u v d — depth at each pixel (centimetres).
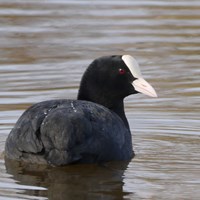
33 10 2509
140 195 1050
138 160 1212
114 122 1184
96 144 1125
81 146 1107
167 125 1427
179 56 1953
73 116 1106
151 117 1479
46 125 1095
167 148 1282
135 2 2642
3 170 1159
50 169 1167
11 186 1090
